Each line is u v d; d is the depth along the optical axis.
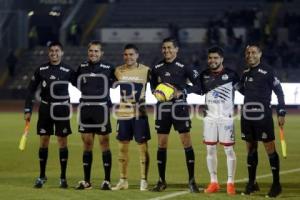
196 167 19.17
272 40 52.38
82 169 18.75
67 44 55.25
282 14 56.56
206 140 15.04
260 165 19.56
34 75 15.76
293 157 21.55
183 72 15.20
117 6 59.50
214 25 52.41
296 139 27.45
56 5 56.81
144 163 15.32
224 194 14.73
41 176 15.70
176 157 21.39
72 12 56.56
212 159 15.02
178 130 15.13
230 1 58.34
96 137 27.62
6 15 54.81
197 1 58.88
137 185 16.06
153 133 29.69
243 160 20.75
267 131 14.69
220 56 14.91
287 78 49.44
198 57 51.06
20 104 49.47
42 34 56.59
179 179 17.00
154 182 16.58
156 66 15.39
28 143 25.47
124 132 15.40
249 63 14.87
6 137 27.78
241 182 16.56
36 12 56.56
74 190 15.17
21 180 16.77
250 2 58.12
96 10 59.50
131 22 58.12
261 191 15.21
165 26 55.22
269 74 14.73
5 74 54.00
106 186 15.30
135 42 54.69
